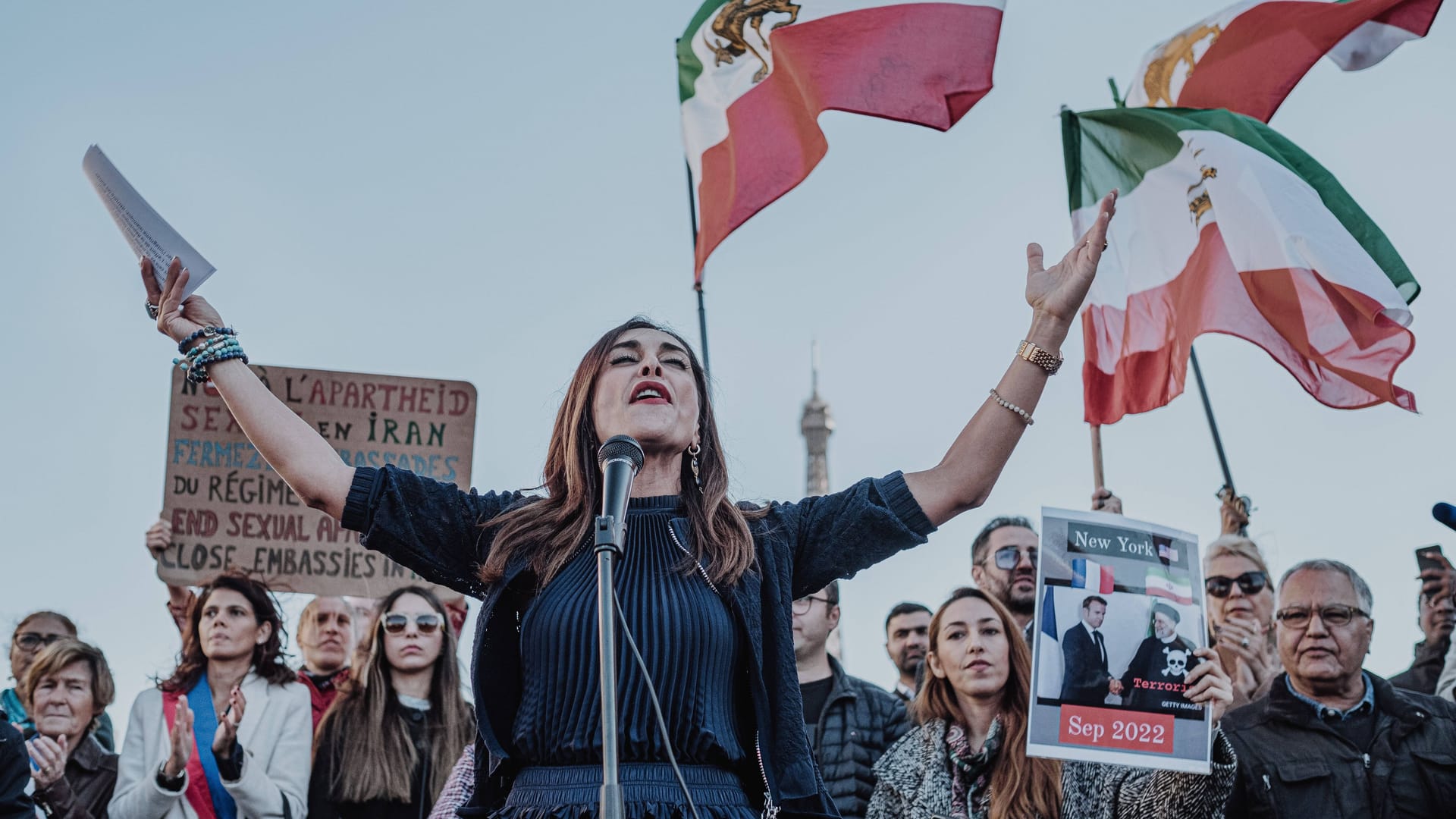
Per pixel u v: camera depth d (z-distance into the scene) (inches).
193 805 321.7
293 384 391.9
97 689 341.7
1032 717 243.0
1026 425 192.7
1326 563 321.1
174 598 382.3
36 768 323.0
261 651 342.3
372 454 391.9
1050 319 194.9
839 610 348.5
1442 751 305.9
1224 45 421.4
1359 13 402.0
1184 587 251.4
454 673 345.4
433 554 188.9
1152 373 394.0
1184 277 390.9
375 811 331.9
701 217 397.1
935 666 315.0
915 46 385.1
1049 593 247.6
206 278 196.4
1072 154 410.3
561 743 173.0
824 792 176.6
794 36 393.7
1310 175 387.5
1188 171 390.3
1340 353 364.8
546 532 187.3
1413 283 371.6
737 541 185.8
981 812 300.7
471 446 395.5
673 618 177.2
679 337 203.6
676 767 163.2
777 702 179.0
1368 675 317.4
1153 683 245.6
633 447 178.5
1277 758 311.4
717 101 400.5
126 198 199.2
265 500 382.0
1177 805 275.0
